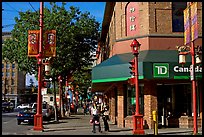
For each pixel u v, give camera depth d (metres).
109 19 32.06
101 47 43.84
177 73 20.12
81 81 58.06
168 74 20.06
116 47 23.53
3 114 54.06
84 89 68.44
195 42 20.72
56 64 32.75
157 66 20.11
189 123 21.86
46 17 32.47
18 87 125.38
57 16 32.59
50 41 22.02
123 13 23.48
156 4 22.22
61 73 35.41
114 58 22.80
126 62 21.31
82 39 35.75
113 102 29.11
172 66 20.16
